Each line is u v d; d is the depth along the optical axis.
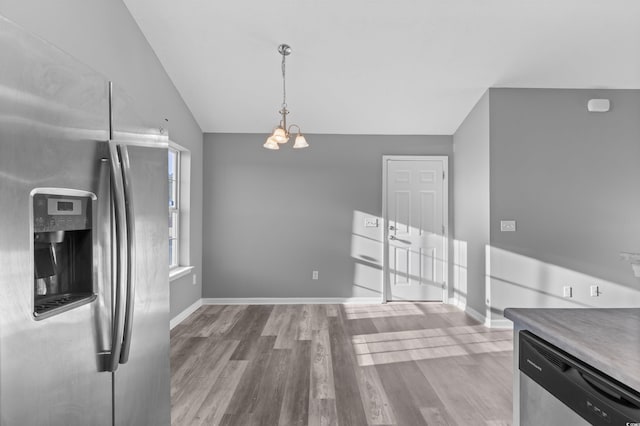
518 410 1.32
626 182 4.25
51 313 0.86
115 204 1.08
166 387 1.49
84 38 2.59
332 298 5.25
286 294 5.25
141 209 1.29
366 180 5.29
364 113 4.82
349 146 5.30
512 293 4.20
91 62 2.67
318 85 4.24
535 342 1.20
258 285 5.25
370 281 5.26
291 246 5.27
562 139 4.25
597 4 3.09
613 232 4.23
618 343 1.04
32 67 0.81
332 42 3.56
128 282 1.09
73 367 0.94
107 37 2.87
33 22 2.12
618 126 4.27
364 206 5.29
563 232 4.23
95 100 1.04
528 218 4.22
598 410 0.88
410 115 4.86
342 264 5.27
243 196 5.26
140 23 3.33
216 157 5.25
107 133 1.10
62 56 0.91
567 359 1.04
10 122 0.75
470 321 4.37
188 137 4.68
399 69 3.95
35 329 0.81
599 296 4.21
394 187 5.30
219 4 3.13
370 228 5.28
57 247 1.03
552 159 4.24
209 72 4.00
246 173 5.26
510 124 4.24
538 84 4.19
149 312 1.34
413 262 5.29
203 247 5.23
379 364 3.05
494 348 3.45
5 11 1.94
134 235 1.11
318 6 3.15
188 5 3.14
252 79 4.12
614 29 3.36
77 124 0.97
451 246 5.27
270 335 3.81
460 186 5.07
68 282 1.04
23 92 0.79
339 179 5.29
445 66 3.89
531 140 4.24
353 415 2.26
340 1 3.10
